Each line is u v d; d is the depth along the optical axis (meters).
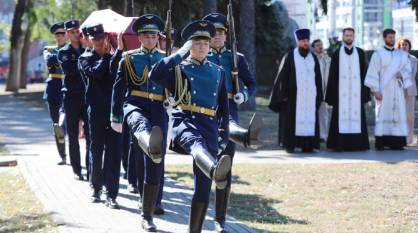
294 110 27.61
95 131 17.39
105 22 18.75
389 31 28.16
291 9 69.69
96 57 17.36
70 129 20.48
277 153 27.48
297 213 16.98
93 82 17.44
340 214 16.84
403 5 58.09
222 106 13.91
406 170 22.97
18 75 74.88
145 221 14.70
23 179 21.25
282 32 66.44
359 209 17.38
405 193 19.27
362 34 62.44
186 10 44.75
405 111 28.39
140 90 14.95
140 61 15.02
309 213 16.97
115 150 16.92
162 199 18.08
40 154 26.67
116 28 17.84
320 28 66.12
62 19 75.44
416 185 20.39
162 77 13.41
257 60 69.25
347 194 19.20
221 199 14.62
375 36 62.62
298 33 27.72
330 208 17.52
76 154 20.56
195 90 13.48
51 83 23.09
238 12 49.28
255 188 20.06
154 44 15.32
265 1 63.62
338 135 27.97
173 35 17.55
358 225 15.71
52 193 18.62
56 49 22.91
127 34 17.27
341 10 64.06
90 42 17.62
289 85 27.69
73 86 20.28
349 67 28.06
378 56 28.14
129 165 18.61
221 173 11.68
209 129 13.42
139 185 16.31
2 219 15.91
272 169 23.23
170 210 16.86
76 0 66.44
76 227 14.92
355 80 28.12
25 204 17.55
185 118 13.46
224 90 13.90
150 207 14.66
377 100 28.28
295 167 23.72
